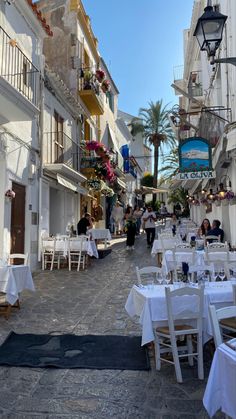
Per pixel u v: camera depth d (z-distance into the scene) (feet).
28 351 17.20
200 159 38.63
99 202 77.92
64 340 18.70
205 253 27.78
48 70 44.45
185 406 12.30
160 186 146.30
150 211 60.54
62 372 14.96
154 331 15.29
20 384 13.96
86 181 59.98
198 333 14.65
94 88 61.87
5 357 16.43
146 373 14.87
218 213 51.65
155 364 15.74
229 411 8.76
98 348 17.60
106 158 61.26
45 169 43.52
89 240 42.63
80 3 60.49
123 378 14.40
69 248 40.83
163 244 39.60
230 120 39.29
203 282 19.03
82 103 62.49
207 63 58.39
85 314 23.47
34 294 29.12
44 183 43.88
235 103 36.83
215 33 19.98
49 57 59.82
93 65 70.79
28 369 15.25
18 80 35.22
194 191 78.64
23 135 37.45
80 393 13.28
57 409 12.23
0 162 33.53
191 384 13.87
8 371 15.06
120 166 94.53
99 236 53.42
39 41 41.93
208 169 38.45
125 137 117.70
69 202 56.80
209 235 42.55
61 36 59.82
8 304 23.24
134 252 55.06
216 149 39.37
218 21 19.75
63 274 38.11
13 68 34.22
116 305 25.58
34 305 25.76
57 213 52.85
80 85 60.34
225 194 38.70
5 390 13.52
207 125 45.73
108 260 48.03
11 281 22.79
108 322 21.76
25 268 25.11
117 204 90.43
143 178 151.02
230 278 21.81
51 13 60.39
